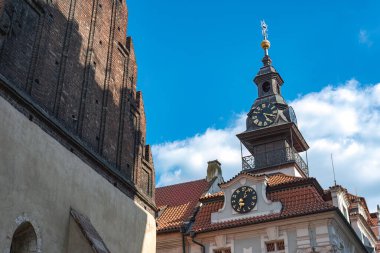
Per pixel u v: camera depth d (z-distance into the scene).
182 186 37.81
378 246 40.41
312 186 30.12
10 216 12.91
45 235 14.13
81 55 18.56
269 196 30.53
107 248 16.25
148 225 20.58
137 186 20.53
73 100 17.48
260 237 29.06
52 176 14.89
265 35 53.00
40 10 16.59
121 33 22.03
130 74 22.12
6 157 13.09
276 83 48.75
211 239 30.31
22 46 15.34
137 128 21.92
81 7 19.20
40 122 15.19
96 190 17.16
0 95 13.73
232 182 31.72
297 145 46.19
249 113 46.66
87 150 17.20
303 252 27.45
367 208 40.59
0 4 14.59
